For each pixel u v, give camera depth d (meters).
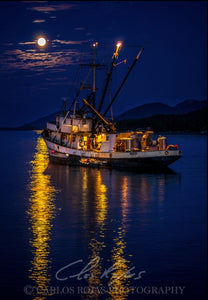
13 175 70.25
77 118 78.94
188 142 171.50
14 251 32.09
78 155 79.06
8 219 40.62
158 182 63.62
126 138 75.06
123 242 34.22
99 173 71.75
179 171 76.81
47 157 102.25
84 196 52.41
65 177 67.69
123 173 72.25
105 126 77.38
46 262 30.34
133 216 42.03
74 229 37.34
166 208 45.28
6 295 26.16
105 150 75.44
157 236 35.00
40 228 37.62
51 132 87.06
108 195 53.34
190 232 36.00
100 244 33.56
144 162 72.94
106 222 39.75
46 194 53.62
